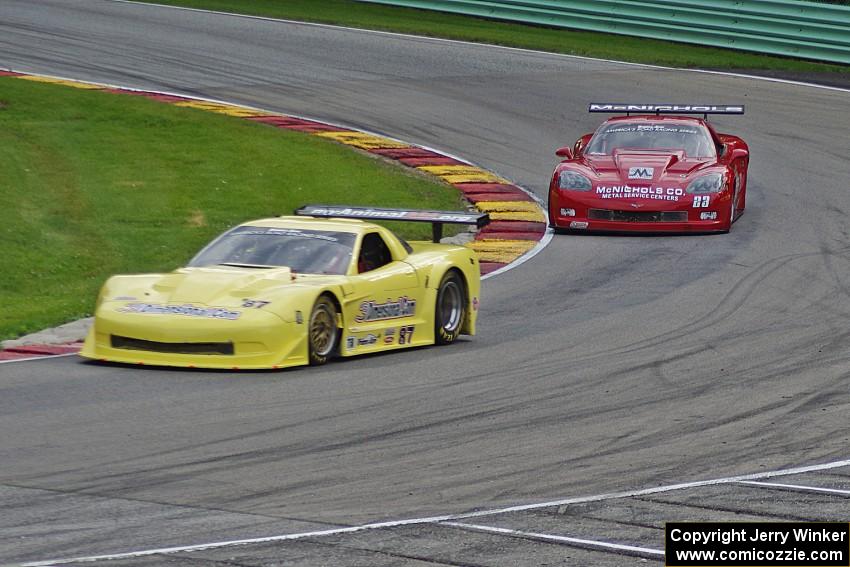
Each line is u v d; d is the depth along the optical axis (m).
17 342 42.66
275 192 72.06
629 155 66.88
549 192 66.56
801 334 44.81
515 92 97.94
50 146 76.56
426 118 91.12
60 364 39.03
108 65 101.44
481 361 40.84
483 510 25.36
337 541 23.25
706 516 25.25
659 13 115.19
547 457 29.56
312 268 41.31
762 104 94.75
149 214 66.56
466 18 124.69
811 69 106.69
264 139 82.62
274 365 37.97
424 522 24.48
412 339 43.28
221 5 126.62
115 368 38.44
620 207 64.38
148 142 80.00
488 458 29.39
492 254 60.91
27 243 59.50
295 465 28.45
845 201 71.62
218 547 22.78
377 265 42.91
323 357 39.72
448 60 107.31
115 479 27.08
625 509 25.61
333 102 94.38
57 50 105.38
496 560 22.39
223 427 31.62
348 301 40.38
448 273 44.84
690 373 39.09
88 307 49.72
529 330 46.12
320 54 108.25
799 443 31.12
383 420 32.75
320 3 131.25
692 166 65.75
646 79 101.88
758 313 48.38
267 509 25.19
